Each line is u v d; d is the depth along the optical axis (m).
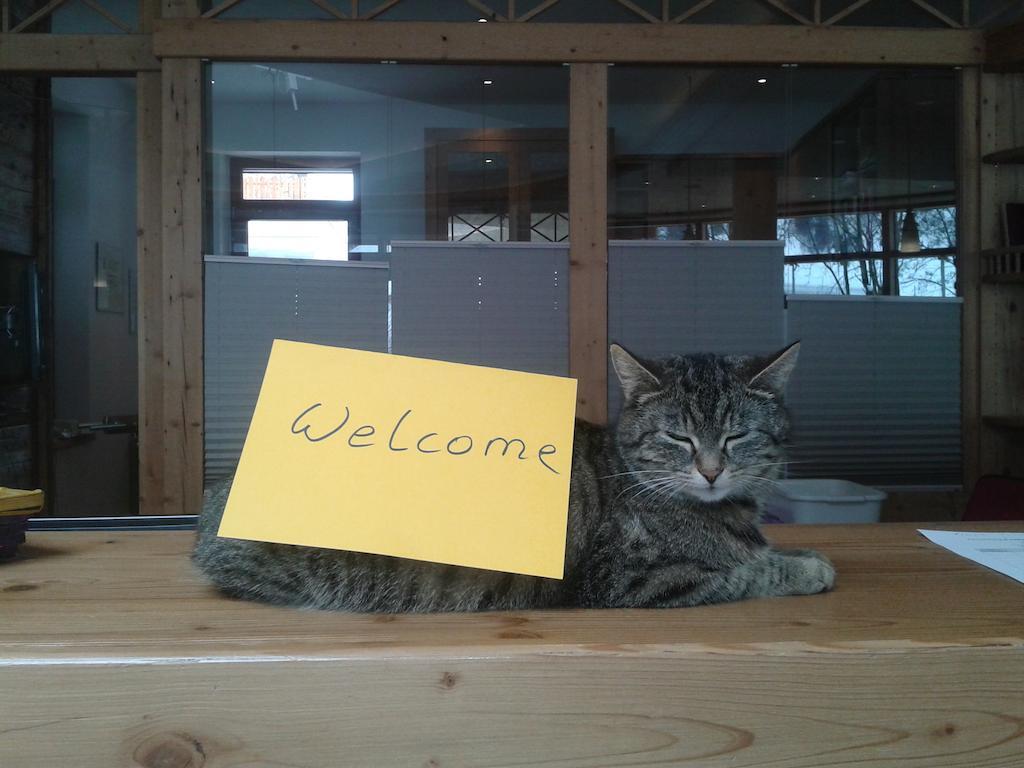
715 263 3.88
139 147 3.80
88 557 0.87
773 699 0.52
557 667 0.52
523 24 3.68
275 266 3.80
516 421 0.71
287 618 0.63
